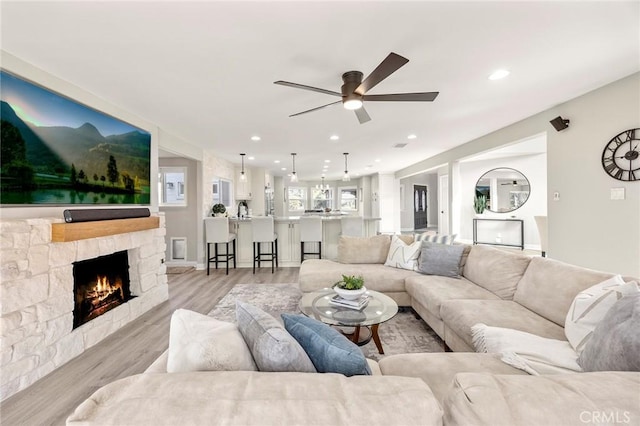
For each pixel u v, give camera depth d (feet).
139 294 10.57
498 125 13.19
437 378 4.20
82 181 8.54
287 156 20.99
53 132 7.63
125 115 10.49
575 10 5.37
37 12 5.17
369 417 2.04
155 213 11.99
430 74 7.97
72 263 7.59
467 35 6.14
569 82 8.69
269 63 7.20
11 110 6.61
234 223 18.66
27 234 6.37
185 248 18.74
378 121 12.32
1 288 5.88
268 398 2.18
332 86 8.55
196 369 2.89
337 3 5.08
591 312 4.73
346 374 3.14
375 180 33.32
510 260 8.11
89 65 7.19
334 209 40.73
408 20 5.60
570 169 10.24
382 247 12.44
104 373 6.85
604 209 9.20
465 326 6.33
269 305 11.48
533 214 22.47
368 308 7.57
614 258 8.98
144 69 7.44
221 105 10.07
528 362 4.32
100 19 5.42
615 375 2.38
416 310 9.68
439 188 29.50
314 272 10.79
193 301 12.01
